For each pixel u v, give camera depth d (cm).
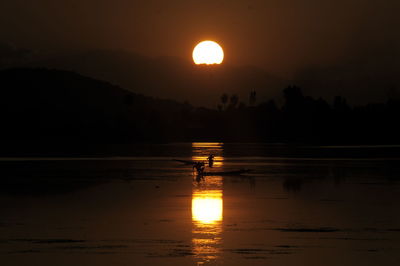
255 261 5109
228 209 8100
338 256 5306
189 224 6856
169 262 5056
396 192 10281
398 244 5791
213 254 5353
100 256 5256
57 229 6519
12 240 5919
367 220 7169
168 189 10769
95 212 7825
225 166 17725
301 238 6056
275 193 10138
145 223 6919
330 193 10112
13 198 9388
